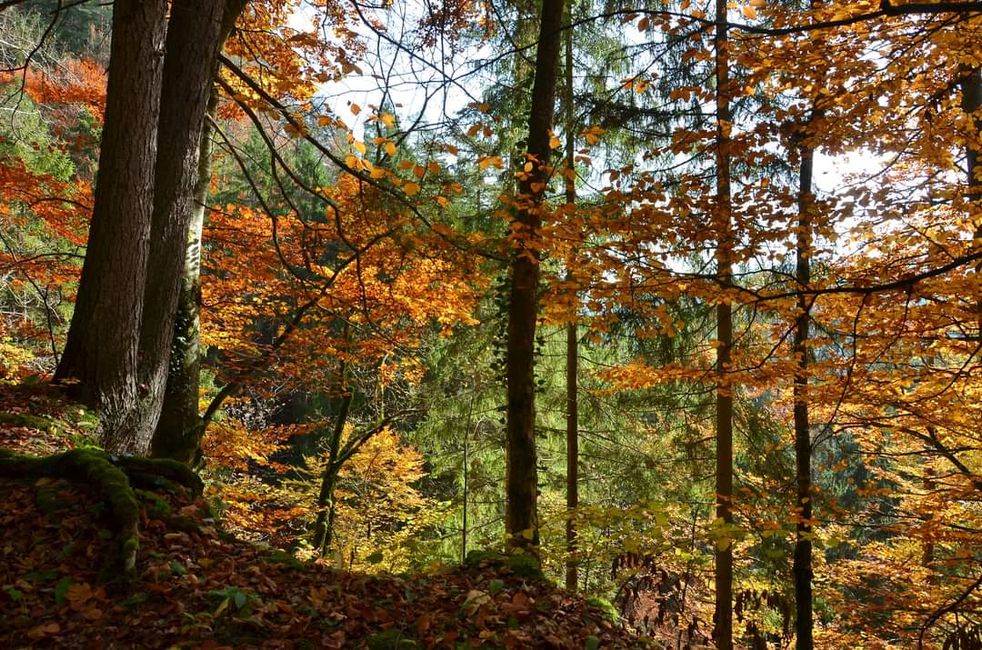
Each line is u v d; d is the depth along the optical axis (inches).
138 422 284.0
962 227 277.0
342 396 522.0
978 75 292.2
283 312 478.3
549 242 254.1
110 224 268.2
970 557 305.3
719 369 341.4
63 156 613.0
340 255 428.8
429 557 487.2
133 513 157.9
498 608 164.9
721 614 381.7
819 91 245.3
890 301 259.4
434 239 294.0
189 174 309.9
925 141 260.2
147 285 298.7
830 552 620.1
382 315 436.5
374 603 159.8
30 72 461.1
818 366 291.7
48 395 253.6
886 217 257.0
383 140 230.5
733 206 246.2
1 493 167.6
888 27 223.6
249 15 426.3
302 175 597.6
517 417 318.0
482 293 454.9
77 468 175.0
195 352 378.3
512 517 313.0
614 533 233.9
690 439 471.8
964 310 249.1
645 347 439.8
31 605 134.6
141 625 132.5
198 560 159.2
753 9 233.5
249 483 579.5
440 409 581.0
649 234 250.8
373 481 677.3
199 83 306.5
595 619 178.9
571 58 470.6
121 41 262.7
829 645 446.3
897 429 319.6
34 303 574.6
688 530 417.4
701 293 264.1
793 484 387.5
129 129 265.9
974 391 314.7
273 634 135.9
